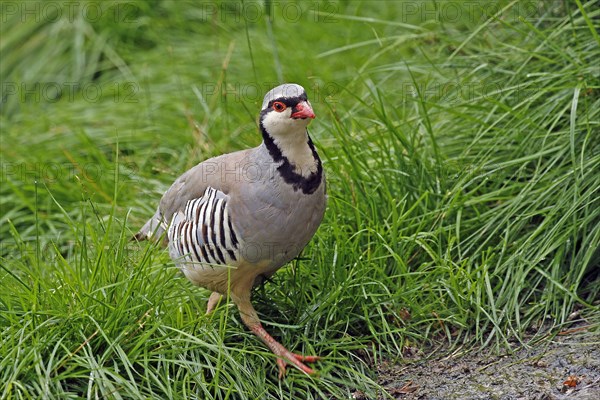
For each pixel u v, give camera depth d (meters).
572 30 11.75
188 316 9.54
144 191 12.74
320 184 9.26
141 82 15.35
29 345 8.71
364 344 9.95
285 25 15.73
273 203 9.03
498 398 8.63
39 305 9.05
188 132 13.83
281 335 9.94
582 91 10.95
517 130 11.07
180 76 15.20
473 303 9.98
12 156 13.96
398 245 10.48
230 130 13.48
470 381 9.05
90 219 12.38
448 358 9.59
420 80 13.23
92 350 8.84
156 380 8.59
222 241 9.20
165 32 16.19
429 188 11.04
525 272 9.96
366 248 10.59
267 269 9.48
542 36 11.27
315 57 14.98
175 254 9.87
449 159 11.32
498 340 9.54
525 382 8.80
